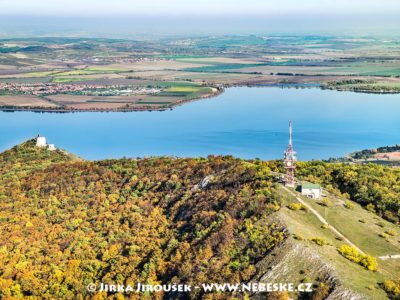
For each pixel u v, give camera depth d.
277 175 166.75
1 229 165.50
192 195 167.25
